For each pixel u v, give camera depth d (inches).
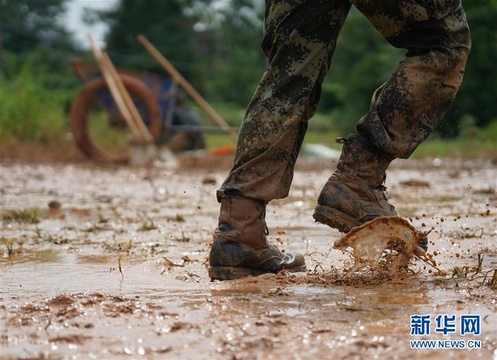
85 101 861.8
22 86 1126.4
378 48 2290.8
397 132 185.8
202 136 957.2
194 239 271.4
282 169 189.5
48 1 3181.6
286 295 167.2
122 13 2970.0
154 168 780.6
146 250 245.0
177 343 132.2
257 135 187.5
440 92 186.4
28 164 824.9
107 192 504.7
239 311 153.5
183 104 935.0
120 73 879.1
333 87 2361.0
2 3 3078.2
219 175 679.1
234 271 189.0
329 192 188.5
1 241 271.0
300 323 143.2
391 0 181.6
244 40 3196.4
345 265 200.5
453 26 184.4
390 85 185.9
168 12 3002.0
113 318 148.6
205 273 198.5
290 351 127.3
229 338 134.2
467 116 1389.0
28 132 1047.6
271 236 274.7
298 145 191.8
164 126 893.2
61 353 128.0
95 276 197.8
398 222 181.2
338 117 2117.4
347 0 187.2
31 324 145.5
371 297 164.4
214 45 3299.7
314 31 186.2
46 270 208.7
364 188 187.6
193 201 435.8
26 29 3125.0
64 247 255.6
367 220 187.3
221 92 3043.8
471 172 674.2
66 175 677.3
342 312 151.6
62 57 2920.8
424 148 1117.1
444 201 404.2
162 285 183.3
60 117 1096.8
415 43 185.8
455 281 177.6
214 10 3233.3
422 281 178.9
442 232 266.7
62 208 401.7
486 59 1517.0
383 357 124.3
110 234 289.4
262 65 3115.2
